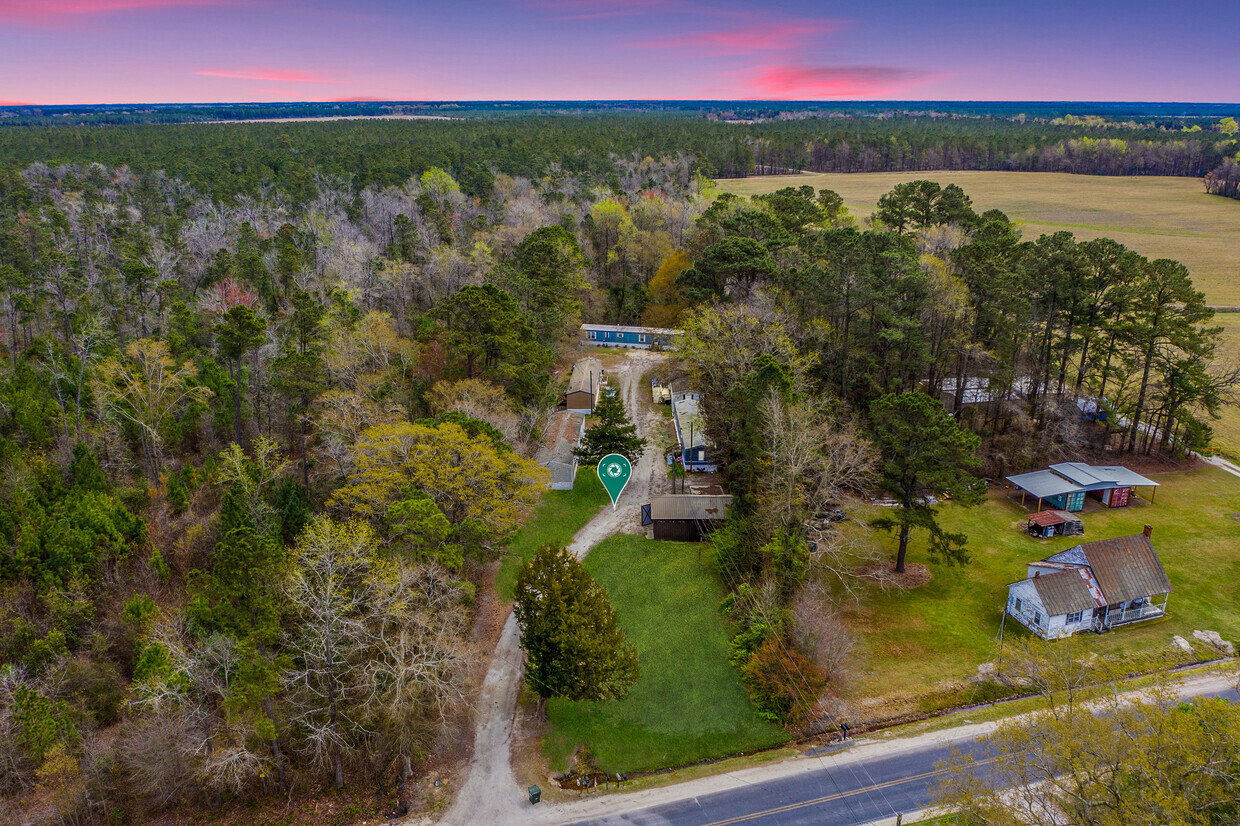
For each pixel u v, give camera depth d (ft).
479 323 235.61
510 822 126.62
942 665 159.43
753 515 180.96
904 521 180.65
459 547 157.89
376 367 244.01
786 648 150.92
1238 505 222.48
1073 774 95.09
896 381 232.32
